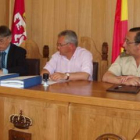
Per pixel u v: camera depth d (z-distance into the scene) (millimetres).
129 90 1697
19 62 2977
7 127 1735
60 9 3564
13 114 1710
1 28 2920
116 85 1966
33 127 1662
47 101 1610
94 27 3438
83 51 2697
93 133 1518
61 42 2594
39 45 3709
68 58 2701
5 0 3691
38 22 3682
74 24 3516
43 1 3633
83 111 1526
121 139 1449
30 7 3695
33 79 1844
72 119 1558
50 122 1615
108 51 3391
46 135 1634
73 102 1533
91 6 3428
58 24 3592
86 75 2445
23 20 3537
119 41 3078
